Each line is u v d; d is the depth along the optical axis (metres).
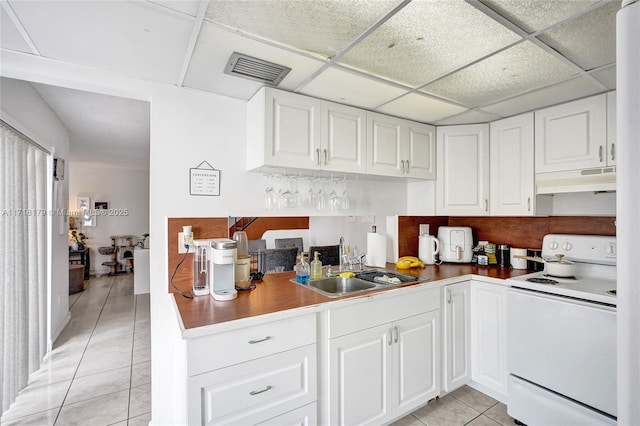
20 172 2.25
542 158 2.21
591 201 2.20
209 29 1.30
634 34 0.67
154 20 1.23
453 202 2.60
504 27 1.31
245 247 2.01
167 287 1.82
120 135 4.17
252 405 1.34
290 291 1.82
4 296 2.01
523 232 2.60
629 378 0.67
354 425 1.67
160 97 1.82
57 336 3.29
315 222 2.69
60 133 3.48
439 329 2.08
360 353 1.70
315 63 1.59
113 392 2.26
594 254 2.06
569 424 1.66
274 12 1.20
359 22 1.27
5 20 1.21
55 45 1.41
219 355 1.27
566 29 1.32
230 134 2.02
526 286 1.92
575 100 2.05
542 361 1.79
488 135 2.53
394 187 2.81
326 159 2.01
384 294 1.79
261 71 1.66
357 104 2.12
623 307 0.68
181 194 1.87
